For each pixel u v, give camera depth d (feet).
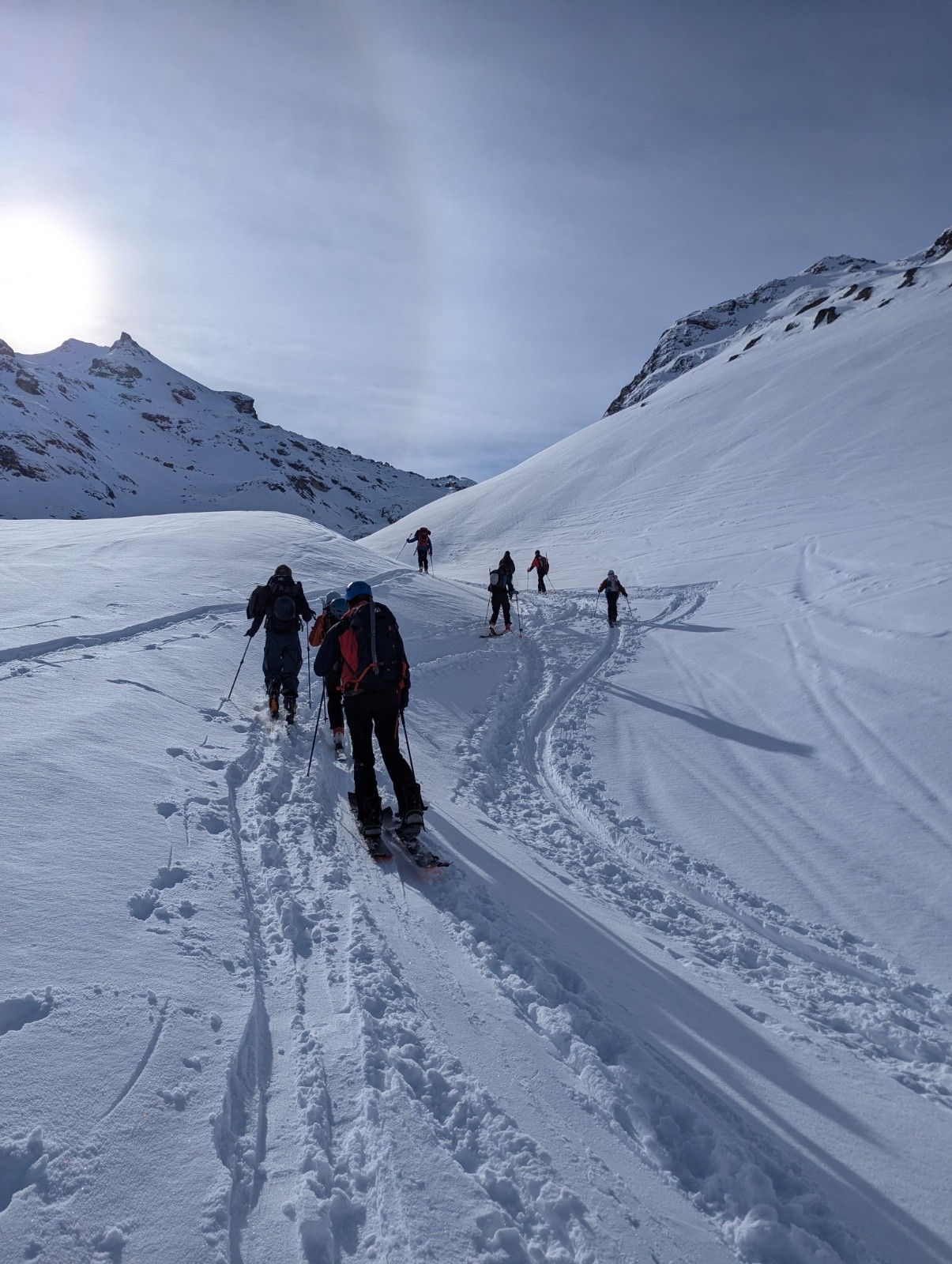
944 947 15.66
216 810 14.67
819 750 26.66
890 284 234.38
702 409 167.43
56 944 8.88
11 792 12.76
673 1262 6.40
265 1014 8.96
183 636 29.14
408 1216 6.28
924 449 108.17
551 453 210.59
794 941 15.92
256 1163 6.64
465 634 47.19
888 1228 7.61
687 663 42.27
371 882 13.80
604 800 23.81
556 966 11.74
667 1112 8.59
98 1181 5.89
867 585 52.95
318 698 26.50
